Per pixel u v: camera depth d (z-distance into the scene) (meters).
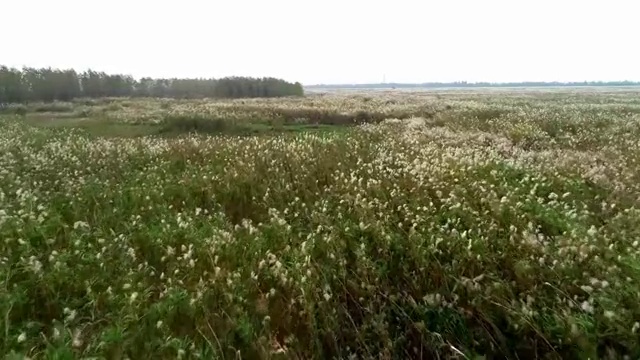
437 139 13.34
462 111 22.36
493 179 8.07
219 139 14.03
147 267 5.05
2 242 5.25
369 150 11.35
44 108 33.19
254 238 5.76
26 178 8.62
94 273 4.77
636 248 4.94
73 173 9.54
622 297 3.91
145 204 7.31
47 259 5.06
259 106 29.16
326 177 8.82
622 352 3.46
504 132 15.17
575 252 4.77
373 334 4.01
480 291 4.29
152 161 10.88
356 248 5.39
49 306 4.20
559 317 3.76
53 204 7.03
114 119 23.64
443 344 3.77
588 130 15.37
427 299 4.27
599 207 6.70
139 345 3.63
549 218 5.90
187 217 6.49
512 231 5.44
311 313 4.09
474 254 4.96
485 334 3.91
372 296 4.50
